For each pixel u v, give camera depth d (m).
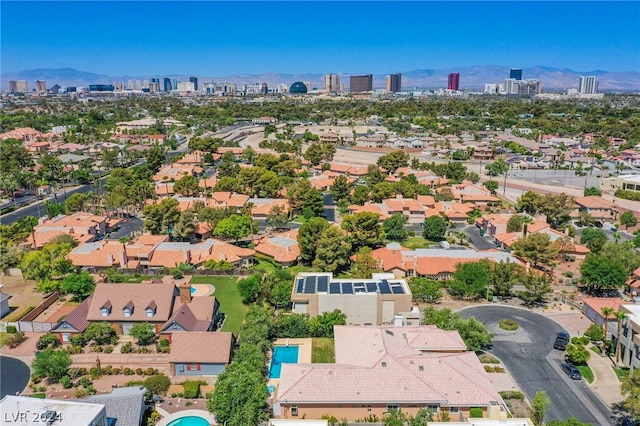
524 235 132.62
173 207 153.25
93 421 58.38
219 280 123.00
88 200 180.00
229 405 66.81
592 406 74.31
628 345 84.69
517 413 71.81
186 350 82.31
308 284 103.00
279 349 89.38
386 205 174.62
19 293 116.19
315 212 175.00
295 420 61.47
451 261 122.31
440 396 67.12
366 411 67.75
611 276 109.25
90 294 109.75
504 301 110.75
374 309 97.50
